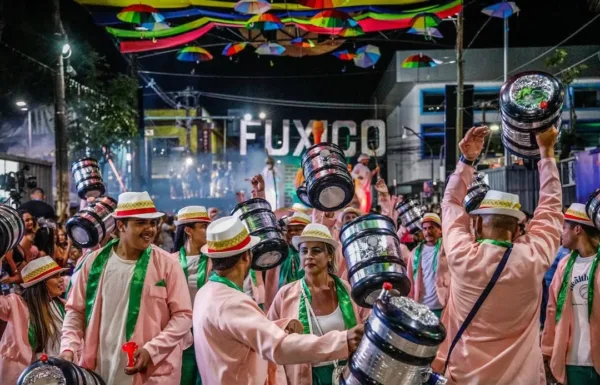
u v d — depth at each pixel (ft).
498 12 53.57
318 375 17.25
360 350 10.52
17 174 45.37
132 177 81.25
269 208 20.11
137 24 54.65
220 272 13.67
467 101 71.51
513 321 14.02
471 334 14.28
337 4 52.60
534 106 14.37
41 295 19.57
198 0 51.78
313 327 17.61
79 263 21.34
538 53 157.79
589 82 154.20
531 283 13.82
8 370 18.92
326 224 25.21
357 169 46.06
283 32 65.26
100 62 73.05
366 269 13.23
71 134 67.56
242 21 56.59
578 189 52.60
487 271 13.87
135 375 16.05
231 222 13.74
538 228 14.37
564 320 18.28
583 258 18.39
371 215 13.73
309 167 18.04
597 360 17.52
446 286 27.37
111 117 69.72
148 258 16.76
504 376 13.97
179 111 175.83
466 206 17.70
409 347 9.97
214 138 192.13
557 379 18.30
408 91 169.37
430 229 28.17
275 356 11.95
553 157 14.70
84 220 21.53
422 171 166.61
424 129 166.30
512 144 15.43
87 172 26.32
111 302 16.52
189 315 16.98
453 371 14.48
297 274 24.91
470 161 15.28
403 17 55.21
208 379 13.20
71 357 15.93
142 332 16.37
